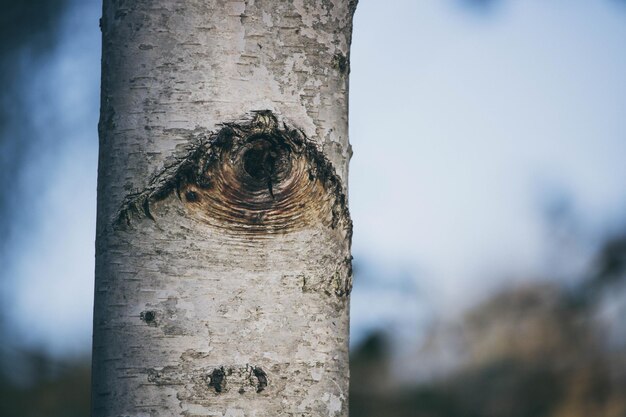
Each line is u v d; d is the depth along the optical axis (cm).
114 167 163
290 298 162
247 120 162
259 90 163
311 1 165
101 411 162
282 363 161
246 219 161
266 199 162
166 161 162
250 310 161
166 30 163
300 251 162
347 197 167
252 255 161
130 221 162
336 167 165
